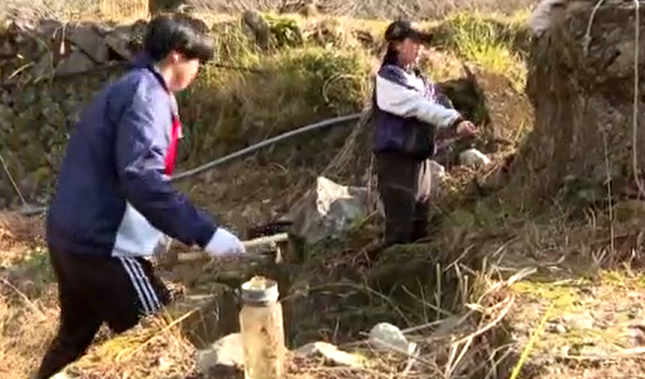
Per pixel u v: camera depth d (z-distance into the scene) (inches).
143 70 163.9
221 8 419.5
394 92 216.5
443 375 139.1
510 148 283.7
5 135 371.6
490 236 199.6
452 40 358.6
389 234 223.1
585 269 170.2
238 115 348.2
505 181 237.5
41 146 370.6
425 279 206.2
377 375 137.9
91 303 170.7
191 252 244.8
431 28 368.5
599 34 196.2
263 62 351.9
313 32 364.5
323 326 198.7
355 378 136.8
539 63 217.9
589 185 198.8
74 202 164.7
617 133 195.8
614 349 138.9
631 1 192.4
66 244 165.6
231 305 197.2
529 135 230.8
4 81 374.0
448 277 195.2
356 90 340.2
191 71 168.6
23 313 226.4
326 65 343.6
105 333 193.5
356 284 211.0
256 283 131.6
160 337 154.8
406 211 221.8
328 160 331.0
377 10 422.0
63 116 371.2
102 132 163.0
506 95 310.2
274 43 361.7
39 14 399.5
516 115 301.3
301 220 250.2
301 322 203.6
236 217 306.3
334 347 146.9
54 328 219.0
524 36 339.0
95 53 371.2
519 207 213.9
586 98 201.3
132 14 413.1
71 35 372.2
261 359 129.3
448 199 242.7
